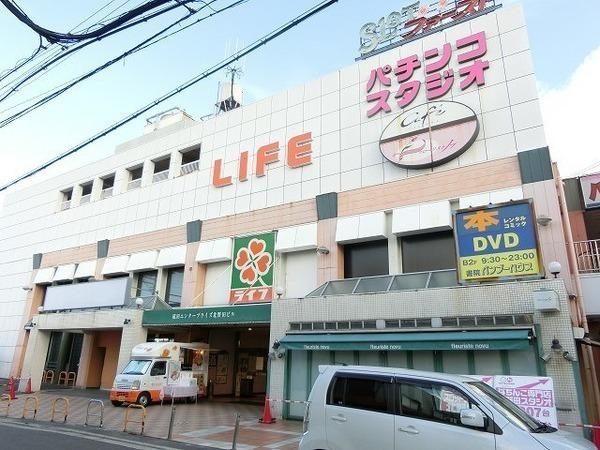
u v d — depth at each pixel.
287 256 21.50
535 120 16.58
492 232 13.80
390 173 19.31
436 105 18.80
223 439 11.70
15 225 37.28
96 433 12.12
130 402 17.66
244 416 16.38
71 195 35.22
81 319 23.84
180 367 19.88
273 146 23.67
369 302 15.16
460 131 17.78
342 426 6.49
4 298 34.72
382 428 6.15
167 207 27.23
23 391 24.11
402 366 14.01
